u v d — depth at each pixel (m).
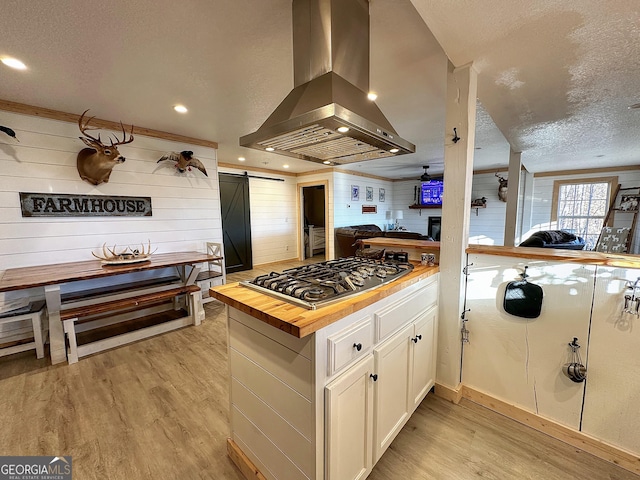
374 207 8.11
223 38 1.73
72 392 2.07
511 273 1.74
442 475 1.41
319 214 8.36
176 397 2.02
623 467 1.44
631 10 1.24
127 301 2.77
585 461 1.49
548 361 1.64
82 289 3.08
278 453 1.23
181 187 3.82
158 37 1.70
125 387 2.13
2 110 2.56
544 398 1.67
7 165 2.62
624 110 2.60
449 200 1.87
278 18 1.56
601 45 1.53
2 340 2.70
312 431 1.05
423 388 1.83
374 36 1.72
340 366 1.11
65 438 1.65
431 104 2.82
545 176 6.70
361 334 1.22
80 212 3.03
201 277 3.67
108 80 2.21
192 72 2.12
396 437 1.64
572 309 1.55
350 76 1.53
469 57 1.67
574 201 6.45
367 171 7.38
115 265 2.83
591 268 1.48
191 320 3.31
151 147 3.53
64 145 2.90
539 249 1.85
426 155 5.44
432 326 1.90
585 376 1.53
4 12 1.43
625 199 5.71
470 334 1.93
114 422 1.78
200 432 1.70
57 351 2.47
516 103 2.43
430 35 1.71
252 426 1.37
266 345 1.23
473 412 1.85
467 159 1.78
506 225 4.29
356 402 1.21
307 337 1.03
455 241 1.87
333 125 1.31
